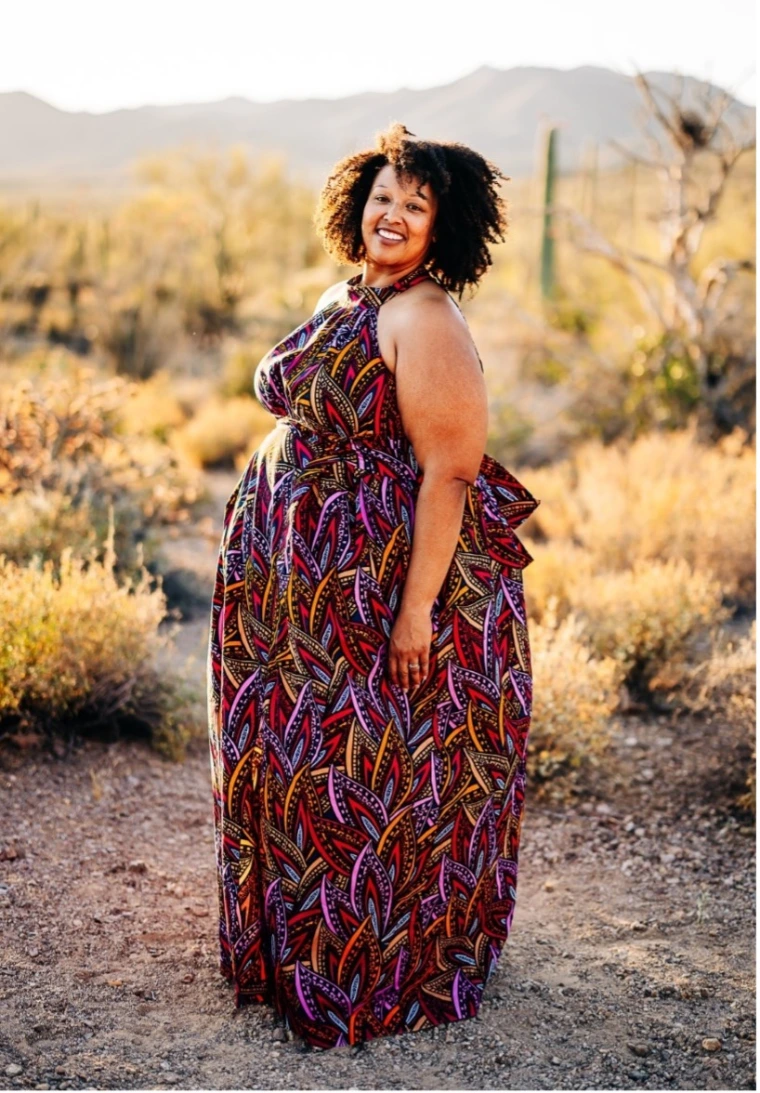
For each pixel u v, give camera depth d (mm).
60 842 3746
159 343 19438
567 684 4656
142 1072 2516
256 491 2725
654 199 22250
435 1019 2770
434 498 2564
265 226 31656
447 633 2686
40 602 4559
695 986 3006
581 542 8281
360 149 2803
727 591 6570
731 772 4516
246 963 2801
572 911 3535
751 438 10695
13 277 25172
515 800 2873
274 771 2658
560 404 11953
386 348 2574
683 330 11422
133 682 4645
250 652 2711
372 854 2646
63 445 7621
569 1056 2666
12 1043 2598
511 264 19688
